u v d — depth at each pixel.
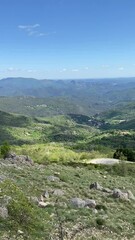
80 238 22.44
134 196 42.69
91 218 27.12
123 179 59.25
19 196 25.52
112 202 35.59
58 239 21.31
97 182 46.03
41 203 27.83
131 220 29.67
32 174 41.22
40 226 22.69
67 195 33.22
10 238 19.69
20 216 22.58
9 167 42.91
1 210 22.23
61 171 50.94
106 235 24.59
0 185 26.22
